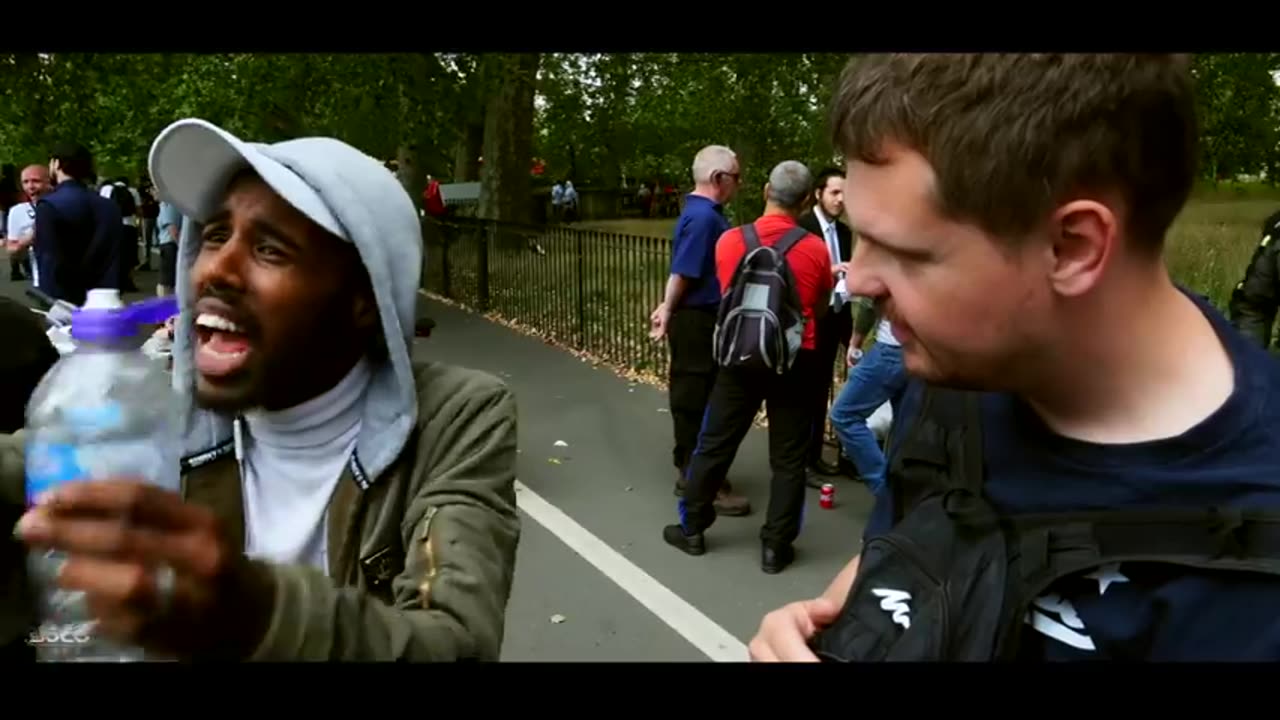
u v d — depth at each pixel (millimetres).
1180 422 847
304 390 1315
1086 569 820
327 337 1288
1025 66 788
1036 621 849
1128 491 836
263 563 877
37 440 1094
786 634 1021
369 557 1318
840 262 5320
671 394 5395
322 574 917
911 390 1069
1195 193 851
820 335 5336
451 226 13289
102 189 15406
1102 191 801
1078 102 778
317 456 1356
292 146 1281
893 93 829
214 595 792
